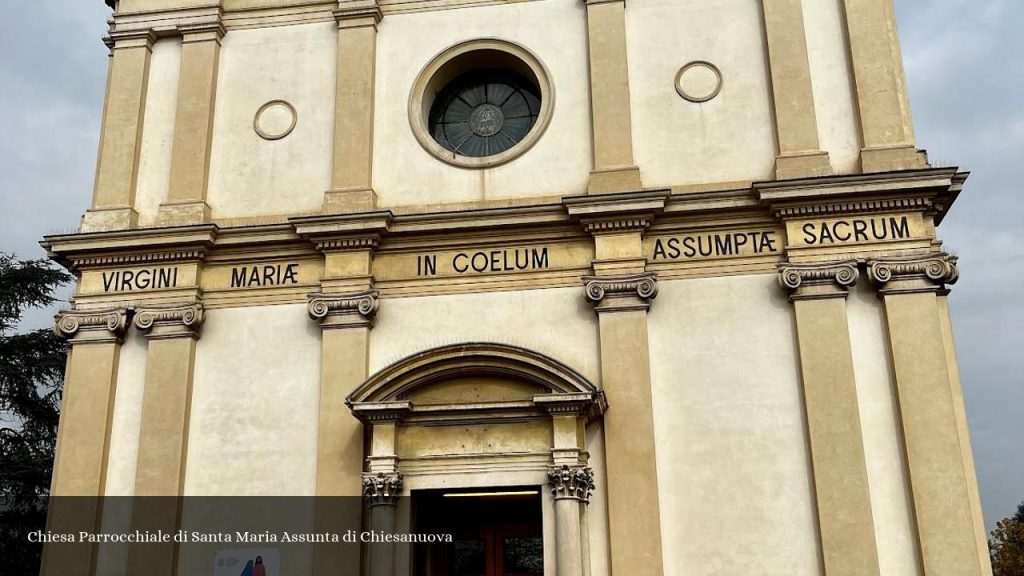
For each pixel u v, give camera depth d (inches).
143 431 606.9
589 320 600.4
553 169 639.1
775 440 564.1
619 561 548.4
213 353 625.9
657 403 579.5
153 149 682.8
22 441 1114.1
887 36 631.2
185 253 638.5
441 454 564.4
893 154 602.5
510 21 676.1
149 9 708.7
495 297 613.3
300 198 656.4
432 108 687.7
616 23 656.4
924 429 549.3
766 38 642.2
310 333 621.3
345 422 593.6
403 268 626.8
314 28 695.1
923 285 573.0
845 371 564.7
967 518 532.4
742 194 601.0
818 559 541.0
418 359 571.2
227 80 692.1
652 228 611.5
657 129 637.3
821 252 587.8
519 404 557.9
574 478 542.9
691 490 561.3
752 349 582.6
